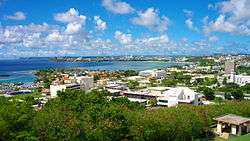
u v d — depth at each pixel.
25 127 71.69
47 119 75.69
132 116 91.88
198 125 103.75
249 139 99.81
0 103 78.00
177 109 107.81
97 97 101.88
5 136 66.88
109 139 83.31
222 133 108.25
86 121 82.31
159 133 93.69
